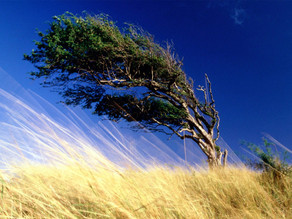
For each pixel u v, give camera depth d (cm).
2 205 171
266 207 305
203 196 339
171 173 332
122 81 1162
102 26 1066
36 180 199
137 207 196
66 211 173
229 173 444
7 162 213
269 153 457
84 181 200
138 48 1102
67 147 207
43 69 977
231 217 288
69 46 984
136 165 237
